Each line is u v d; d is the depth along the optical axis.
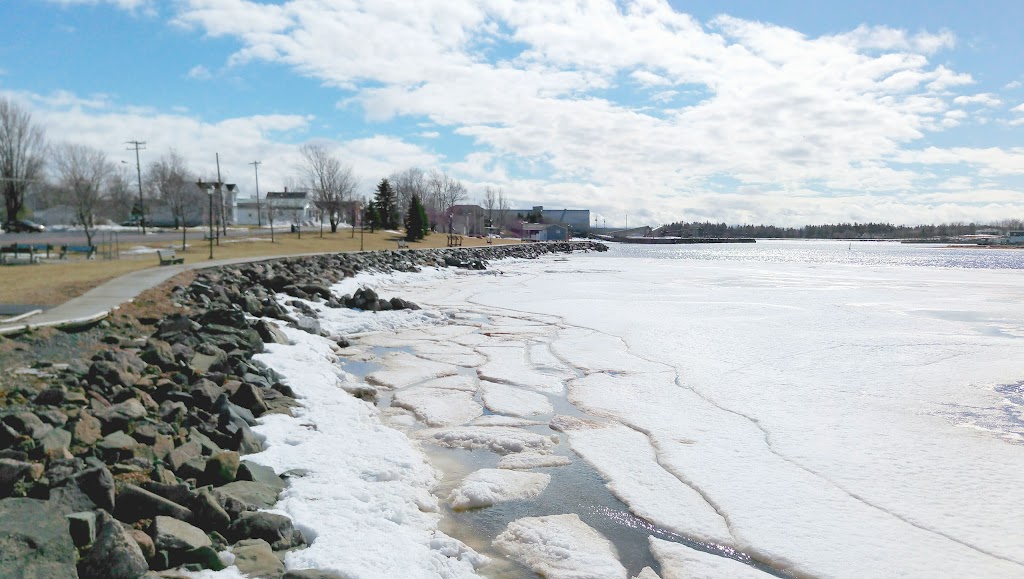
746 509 6.81
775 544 6.04
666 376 12.84
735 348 15.78
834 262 78.69
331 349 15.14
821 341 16.80
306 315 19.03
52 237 49.06
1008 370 13.34
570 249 97.38
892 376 12.81
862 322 20.52
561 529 6.35
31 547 4.32
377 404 10.80
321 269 30.98
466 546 5.83
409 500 6.69
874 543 6.05
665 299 27.62
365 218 83.88
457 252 56.22
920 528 6.36
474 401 11.02
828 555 5.83
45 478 5.45
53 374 8.95
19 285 16.81
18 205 63.81
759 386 12.03
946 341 16.91
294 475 6.93
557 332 18.22
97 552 4.43
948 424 9.74
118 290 16.12
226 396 8.75
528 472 7.86
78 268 23.30
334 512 6.06
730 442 8.91
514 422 9.81
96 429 6.96
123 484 5.64
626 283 37.22
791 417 10.09
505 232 131.38
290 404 9.70
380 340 16.84
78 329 11.69
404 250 49.09
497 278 39.91
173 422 7.76
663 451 8.55
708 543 6.14
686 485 7.46
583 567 5.64
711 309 23.83
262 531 5.40
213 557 4.85
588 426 9.66
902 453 8.48
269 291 21.77
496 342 16.61
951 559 5.75
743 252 121.69
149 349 10.73
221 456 6.41
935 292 33.44
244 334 13.12
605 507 6.92
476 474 7.67
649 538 6.23
